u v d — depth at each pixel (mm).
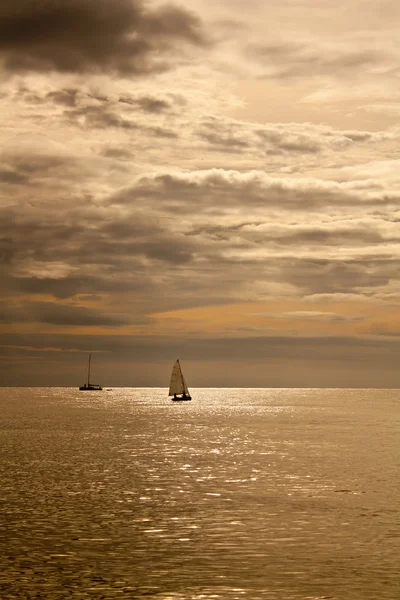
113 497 56500
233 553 39531
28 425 152500
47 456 87875
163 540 42375
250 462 81312
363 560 38094
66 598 32469
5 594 32906
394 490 60344
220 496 57094
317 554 39281
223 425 156625
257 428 146875
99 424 157375
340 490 60312
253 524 46500
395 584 34219
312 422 173250
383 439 118500
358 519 48000
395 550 40031
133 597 32562
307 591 33281
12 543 41562
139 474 70375
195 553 39531
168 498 56125
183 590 33469
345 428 149500
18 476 68812
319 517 48688
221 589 33594
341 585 34094
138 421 170000
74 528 45344
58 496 56875
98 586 34031
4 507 52031
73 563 37625
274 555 39094
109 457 86812
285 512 50406
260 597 32531
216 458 85812
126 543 41625
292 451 95688
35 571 36250
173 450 96375
